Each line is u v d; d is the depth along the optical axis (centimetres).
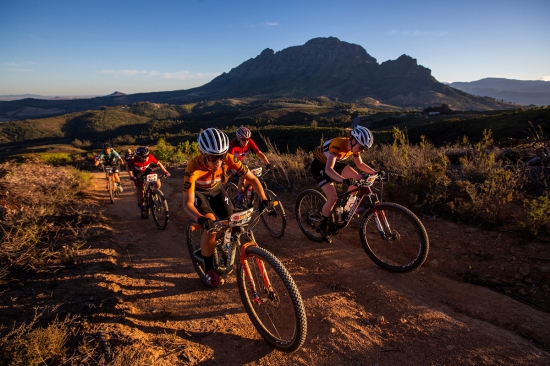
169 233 583
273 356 259
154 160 676
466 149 834
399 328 285
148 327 286
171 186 1024
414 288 355
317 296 345
